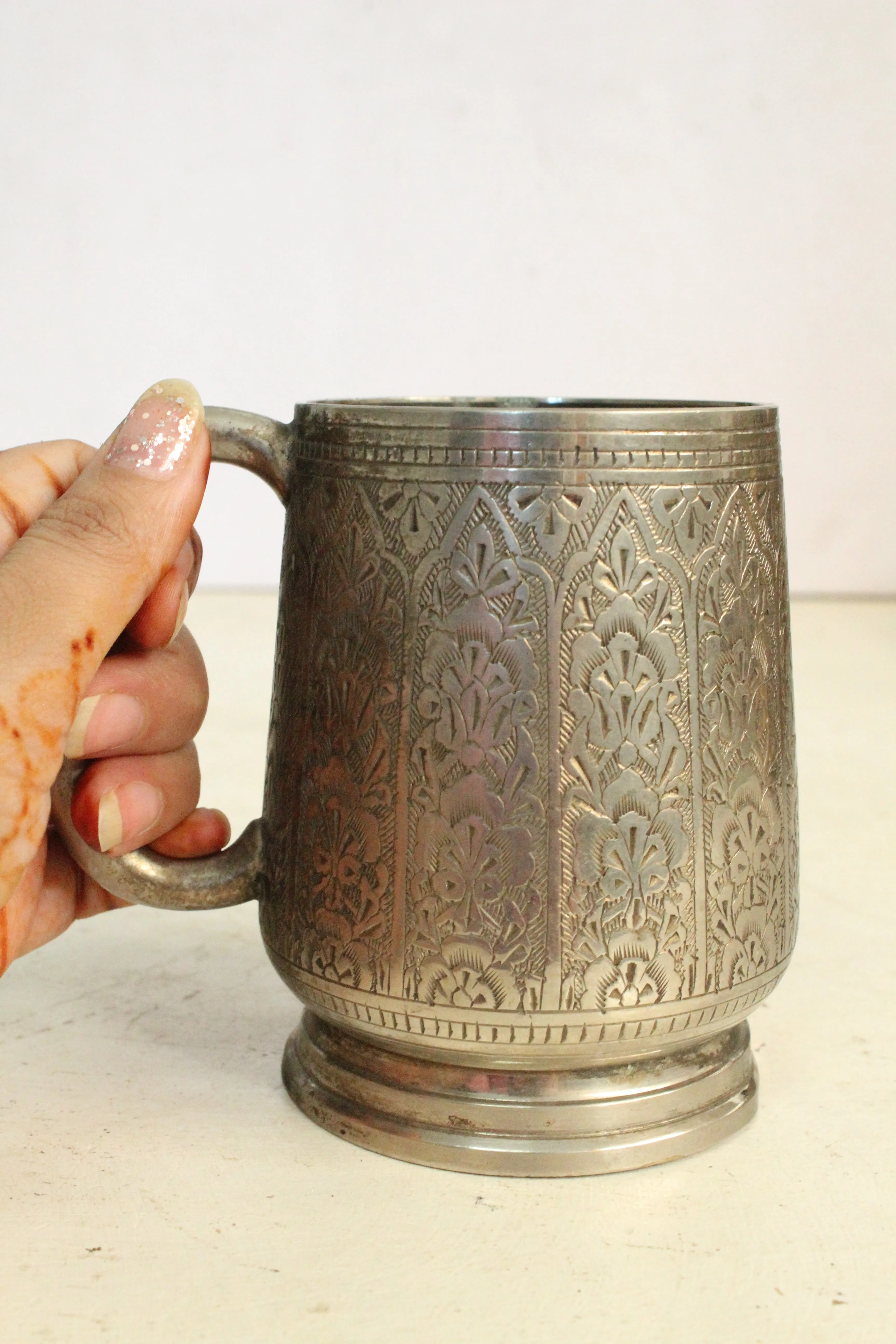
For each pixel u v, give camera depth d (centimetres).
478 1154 34
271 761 36
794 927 36
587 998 33
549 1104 34
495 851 33
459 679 33
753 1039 40
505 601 32
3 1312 30
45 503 36
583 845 33
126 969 42
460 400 38
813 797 58
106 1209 33
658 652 33
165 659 36
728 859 34
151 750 36
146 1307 31
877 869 51
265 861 36
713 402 36
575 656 32
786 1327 30
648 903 33
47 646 32
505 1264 32
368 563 33
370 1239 32
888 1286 31
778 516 35
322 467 34
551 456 32
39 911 39
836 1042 40
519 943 33
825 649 89
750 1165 35
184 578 35
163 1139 35
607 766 33
